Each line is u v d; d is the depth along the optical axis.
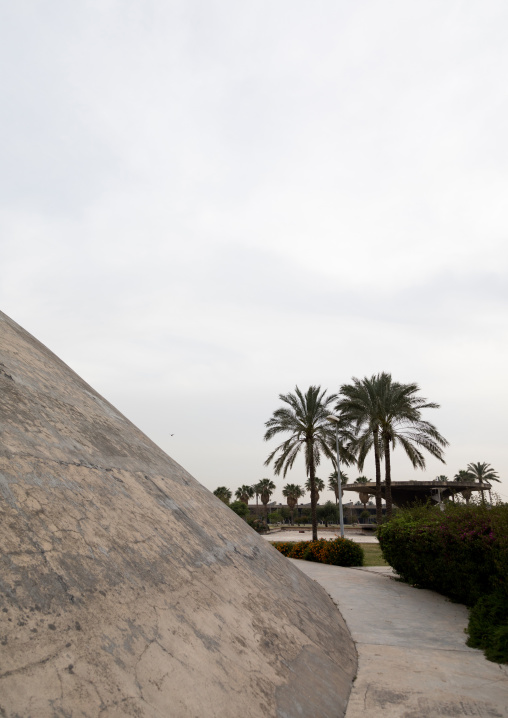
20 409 3.60
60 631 2.00
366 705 3.59
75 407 4.93
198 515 5.22
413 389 23.89
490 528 6.84
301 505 97.25
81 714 1.72
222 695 2.48
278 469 24.91
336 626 5.84
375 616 6.91
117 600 2.49
